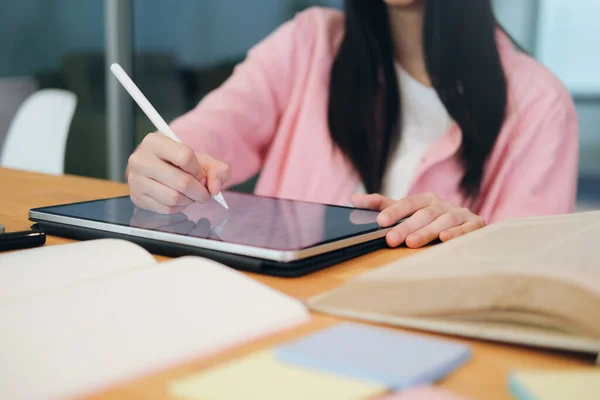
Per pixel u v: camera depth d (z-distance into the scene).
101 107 2.49
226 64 2.11
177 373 0.32
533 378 0.29
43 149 1.70
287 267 0.51
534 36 1.74
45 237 0.58
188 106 2.25
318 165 1.92
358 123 1.87
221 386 0.29
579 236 0.53
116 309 0.37
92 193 0.90
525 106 1.74
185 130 2.08
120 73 0.73
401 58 1.80
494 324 0.38
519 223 0.61
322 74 1.90
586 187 1.74
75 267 0.46
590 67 1.69
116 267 0.47
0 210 0.77
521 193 1.76
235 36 2.08
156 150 0.68
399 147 1.83
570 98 1.72
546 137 1.74
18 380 0.29
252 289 0.42
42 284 0.43
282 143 1.97
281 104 1.97
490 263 0.44
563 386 0.28
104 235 0.60
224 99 2.06
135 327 0.35
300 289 0.48
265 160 1.99
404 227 0.65
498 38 1.75
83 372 0.30
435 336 0.39
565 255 0.45
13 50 2.59
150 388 0.30
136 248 0.50
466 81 1.77
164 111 2.33
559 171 1.74
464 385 0.31
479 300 0.39
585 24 1.69
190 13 2.20
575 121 1.73
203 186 0.69
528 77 1.74
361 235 0.60
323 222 0.64
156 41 2.31
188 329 0.36
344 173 1.88
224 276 0.43
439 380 0.32
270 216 0.66
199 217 0.64
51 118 1.70
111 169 2.50
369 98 1.85
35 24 2.55
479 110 1.76
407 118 1.82
